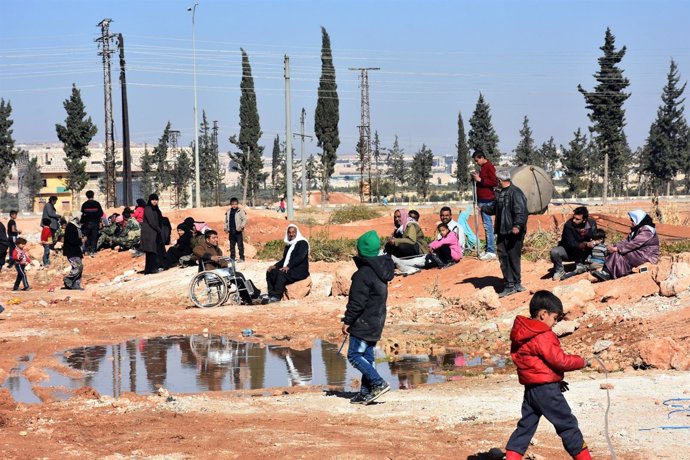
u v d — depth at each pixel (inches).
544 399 267.3
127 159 2356.1
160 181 4286.4
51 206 1295.5
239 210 1032.2
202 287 868.0
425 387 435.5
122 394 420.5
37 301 861.8
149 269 997.8
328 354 548.1
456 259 794.8
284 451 304.3
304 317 703.1
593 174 4116.6
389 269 392.2
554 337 268.5
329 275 826.2
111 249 1317.7
